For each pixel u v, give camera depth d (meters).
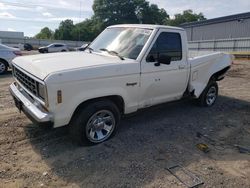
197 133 4.79
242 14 33.88
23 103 3.86
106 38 5.06
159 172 3.44
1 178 3.16
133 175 3.35
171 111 6.00
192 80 5.54
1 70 10.41
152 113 5.78
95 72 3.70
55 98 3.38
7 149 3.85
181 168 3.57
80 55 4.53
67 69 3.52
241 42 28.23
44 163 3.54
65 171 3.38
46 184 3.10
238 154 4.09
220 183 3.29
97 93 3.77
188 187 3.16
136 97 4.39
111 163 3.60
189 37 43.41
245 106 6.80
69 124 3.90
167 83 4.86
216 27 38.03
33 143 4.07
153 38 4.48
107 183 3.17
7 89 7.69
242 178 3.42
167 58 4.35
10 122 4.83
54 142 4.13
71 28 72.69
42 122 3.40
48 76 3.32
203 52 6.77
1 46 10.43
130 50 4.47
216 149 4.21
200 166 3.65
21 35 57.88
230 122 5.50
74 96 3.54
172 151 4.04
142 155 3.86
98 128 4.05
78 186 3.09
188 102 6.70
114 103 4.23
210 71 6.11
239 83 10.29
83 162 3.60
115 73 3.92
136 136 4.50
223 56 6.55
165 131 4.80
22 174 3.27
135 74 4.21
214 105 6.72
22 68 4.02
